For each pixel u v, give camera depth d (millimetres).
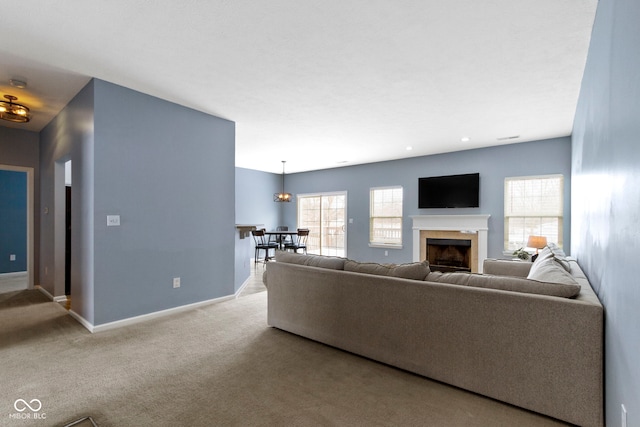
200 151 4090
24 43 2529
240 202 8750
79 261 3467
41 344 2865
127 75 3094
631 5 1195
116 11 2129
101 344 2873
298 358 2625
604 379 1723
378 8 2086
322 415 1881
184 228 3906
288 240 9383
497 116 4254
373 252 7789
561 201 5410
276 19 2211
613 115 1527
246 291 5070
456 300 2160
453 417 1867
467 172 6359
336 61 2803
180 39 2469
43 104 3836
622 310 1337
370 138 5469
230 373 2371
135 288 3459
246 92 3492
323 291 2859
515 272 3803
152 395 2078
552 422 1830
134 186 3447
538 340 1883
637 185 1115
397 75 3066
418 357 2322
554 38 2412
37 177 4992
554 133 5113
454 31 2342
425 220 6812
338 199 8758
